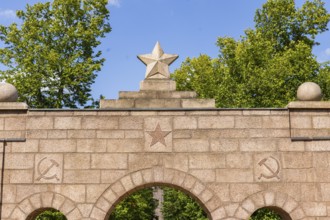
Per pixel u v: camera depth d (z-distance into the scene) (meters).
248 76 28.36
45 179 14.53
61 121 14.88
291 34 34.78
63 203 14.39
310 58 29.80
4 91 14.99
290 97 28.08
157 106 15.25
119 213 32.28
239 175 14.69
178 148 14.80
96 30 29.98
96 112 14.95
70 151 14.70
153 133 14.87
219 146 14.84
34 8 30.19
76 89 29.75
